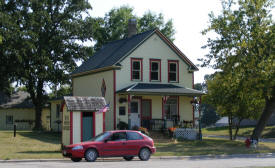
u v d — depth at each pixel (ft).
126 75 112.88
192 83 123.95
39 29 148.66
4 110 173.47
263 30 98.07
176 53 122.01
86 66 134.92
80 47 159.43
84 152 61.62
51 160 64.34
